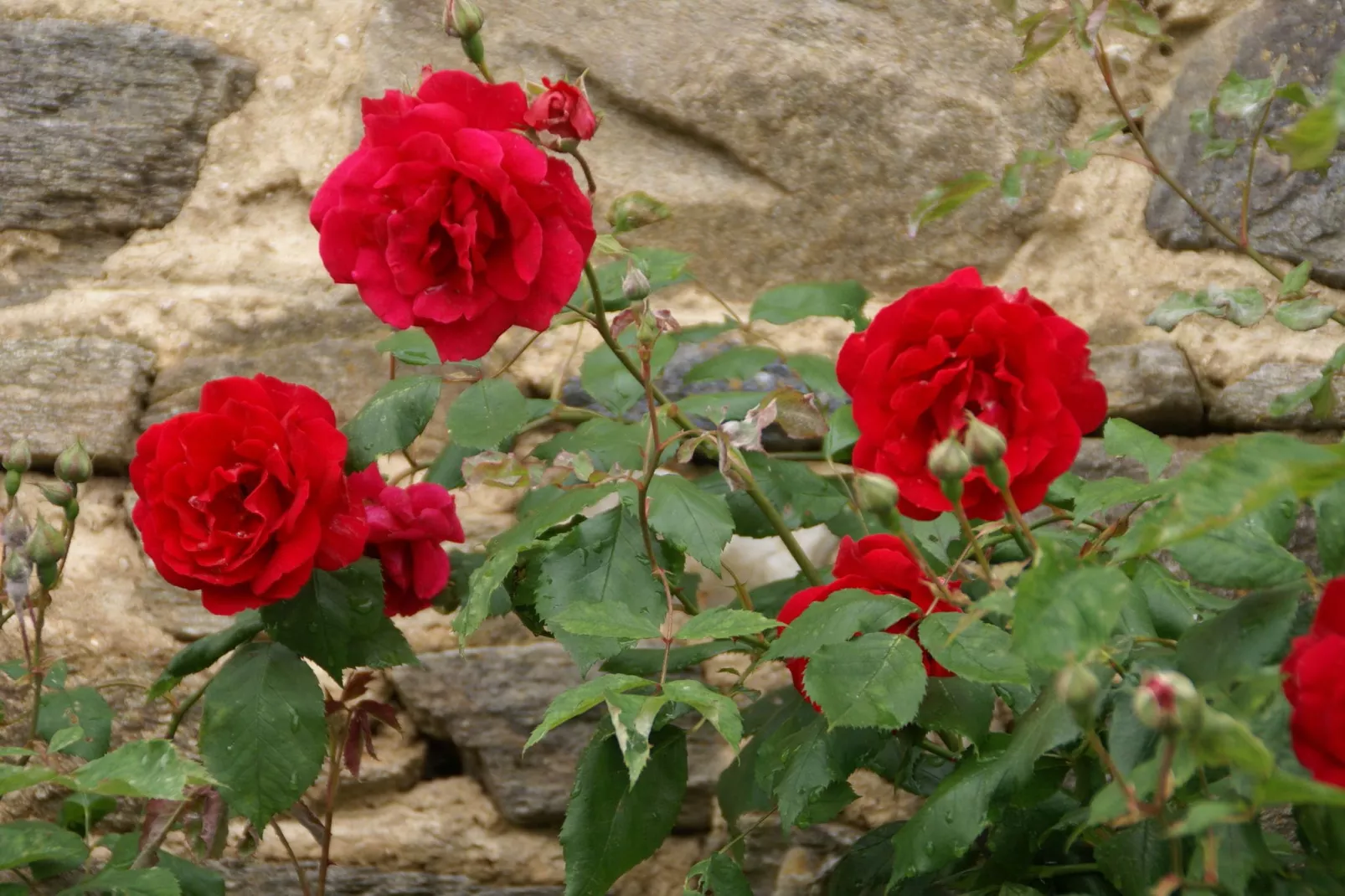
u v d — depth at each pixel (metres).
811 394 1.46
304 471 1.42
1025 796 1.38
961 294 1.35
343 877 1.59
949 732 1.43
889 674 1.34
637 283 1.41
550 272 1.39
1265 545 1.32
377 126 1.39
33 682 1.47
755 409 1.43
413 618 1.61
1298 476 1.21
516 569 1.49
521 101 1.41
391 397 1.47
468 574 1.52
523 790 1.60
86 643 1.59
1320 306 1.44
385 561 1.48
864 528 1.53
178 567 1.42
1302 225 1.60
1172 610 1.38
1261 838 1.29
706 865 1.43
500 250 1.39
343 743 1.53
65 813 1.52
